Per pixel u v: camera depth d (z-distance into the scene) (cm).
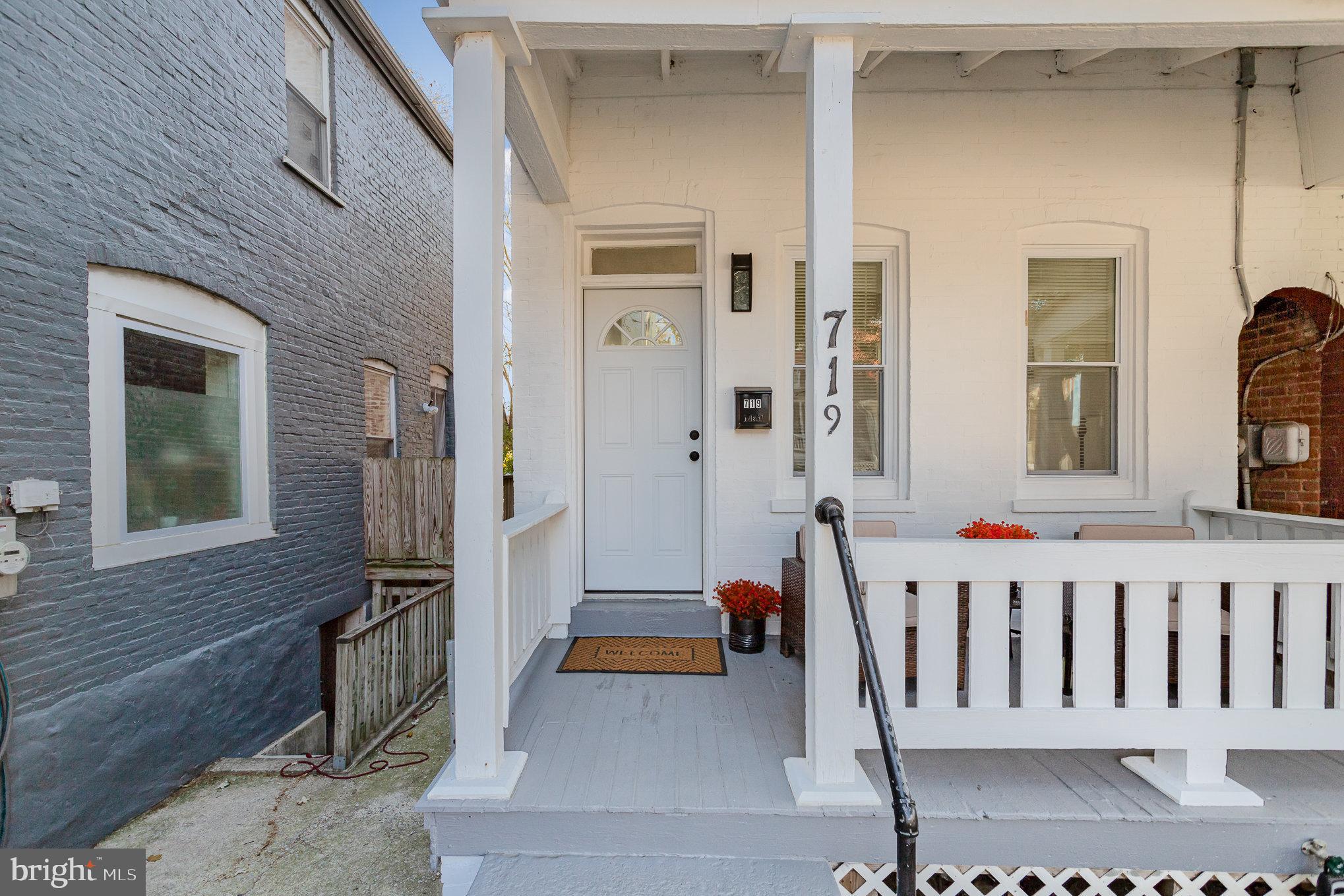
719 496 395
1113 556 226
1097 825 211
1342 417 407
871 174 395
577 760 240
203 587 442
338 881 285
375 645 442
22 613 314
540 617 350
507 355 1424
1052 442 410
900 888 159
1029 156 394
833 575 218
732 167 394
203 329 453
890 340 404
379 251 718
